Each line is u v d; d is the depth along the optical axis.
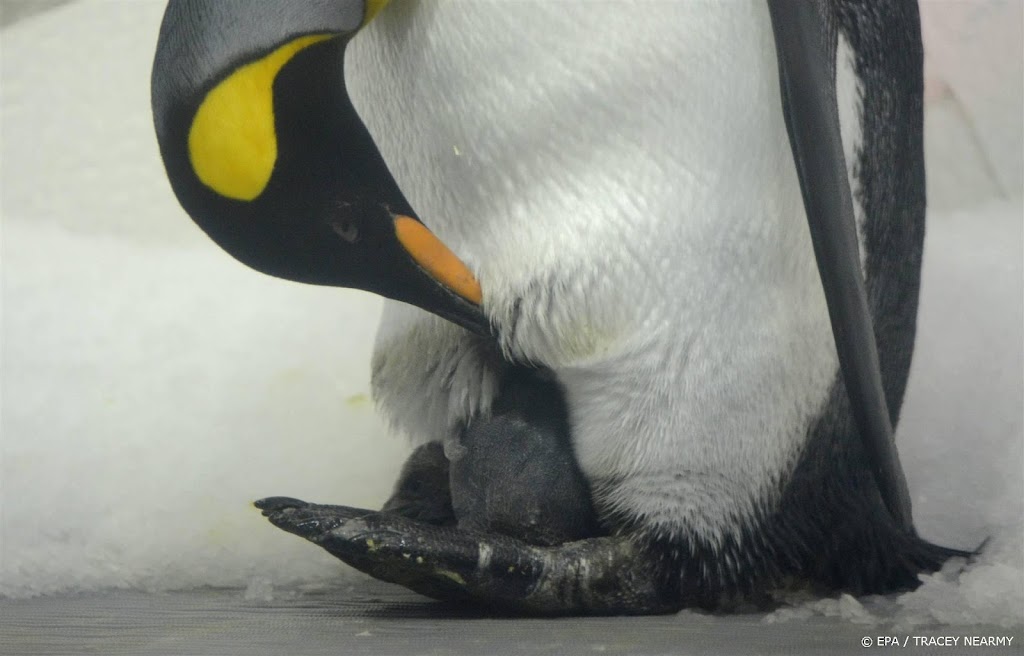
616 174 4.33
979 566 4.77
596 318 4.42
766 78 4.33
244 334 7.92
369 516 4.21
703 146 4.32
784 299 4.49
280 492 6.51
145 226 10.33
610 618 4.41
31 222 10.00
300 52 4.07
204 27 4.00
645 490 4.52
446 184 4.51
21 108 11.33
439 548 4.20
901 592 4.96
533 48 4.24
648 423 4.47
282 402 7.17
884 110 4.86
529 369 4.65
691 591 4.55
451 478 4.82
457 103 4.35
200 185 4.07
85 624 4.24
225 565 5.77
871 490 4.95
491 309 4.51
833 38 4.38
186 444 6.72
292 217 4.20
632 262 4.36
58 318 7.95
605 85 4.25
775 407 4.55
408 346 4.97
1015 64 9.73
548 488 4.61
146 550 5.78
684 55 4.24
